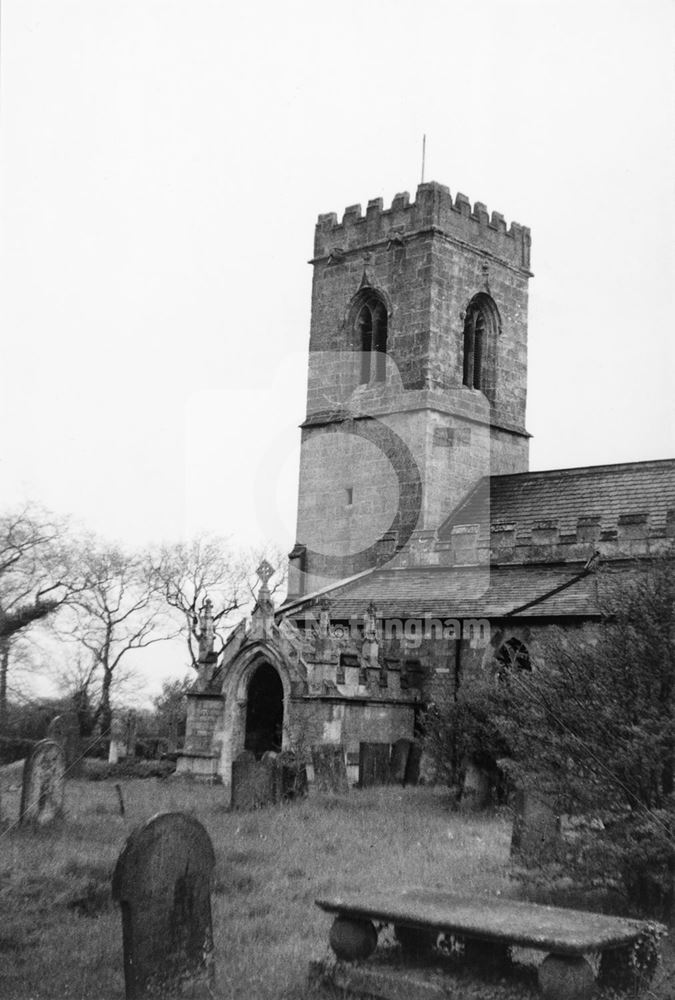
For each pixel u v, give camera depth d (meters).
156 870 12.88
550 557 44.06
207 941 13.27
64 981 13.23
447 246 54.09
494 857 21.91
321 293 56.72
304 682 40.84
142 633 22.89
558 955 12.59
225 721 42.25
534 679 19.83
